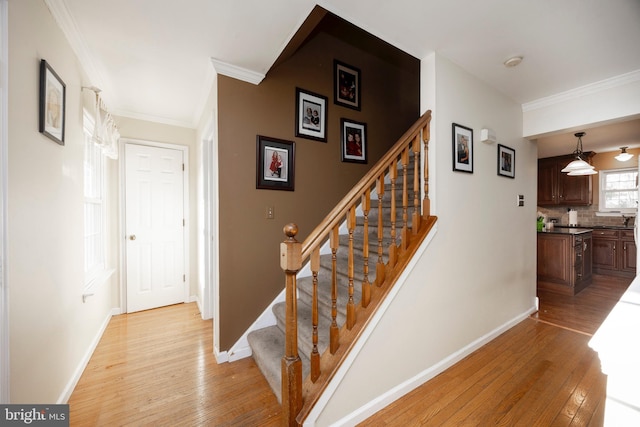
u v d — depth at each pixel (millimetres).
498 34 1749
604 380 1824
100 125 2289
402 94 3219
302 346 1752
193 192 3568
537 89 2523
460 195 2123
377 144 3000
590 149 4922
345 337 1514
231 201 2115
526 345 2355
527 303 3014
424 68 1997
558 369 1983
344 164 2732
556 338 2479
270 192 2289
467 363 2084
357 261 2275
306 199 2479
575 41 1813
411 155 2615
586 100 2461
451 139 2043
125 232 3107
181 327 2734
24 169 1250
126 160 3111
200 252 3180
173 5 1480
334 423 1387
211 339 2473
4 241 1104
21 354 1220
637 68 2150
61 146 1639
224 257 2098
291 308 1307
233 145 2117
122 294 3096
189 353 2229
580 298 3604
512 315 2770
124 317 2998
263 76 2205
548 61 2057
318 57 2570
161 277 3346
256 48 1886
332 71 2662
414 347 1793
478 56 1997
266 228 2273
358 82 2859
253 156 2203
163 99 2787
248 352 2184
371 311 1562
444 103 1993
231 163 2109
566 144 4508
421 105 2027
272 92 2289
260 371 1968
